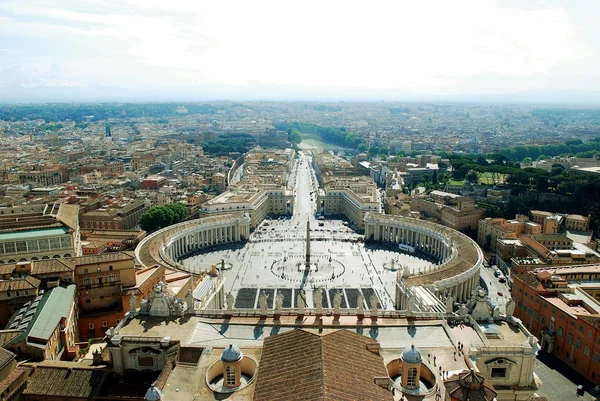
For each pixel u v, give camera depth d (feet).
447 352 352.49
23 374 347.15
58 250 652.89
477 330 384.06
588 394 451.94
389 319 406.82
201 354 350.02
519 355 346.54
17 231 655.76
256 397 272.72
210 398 302.25
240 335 383.24
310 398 249.75
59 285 502.38
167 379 322.34
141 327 388.78
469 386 263.70
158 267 609.01
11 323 444.96
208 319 405.80
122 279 541.34
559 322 520.42
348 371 281.54
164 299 408.05
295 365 289.74
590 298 537.24
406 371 302.66
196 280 633.20
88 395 341.82
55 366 363.76
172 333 379.14
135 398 338.13
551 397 446.60
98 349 436.76
